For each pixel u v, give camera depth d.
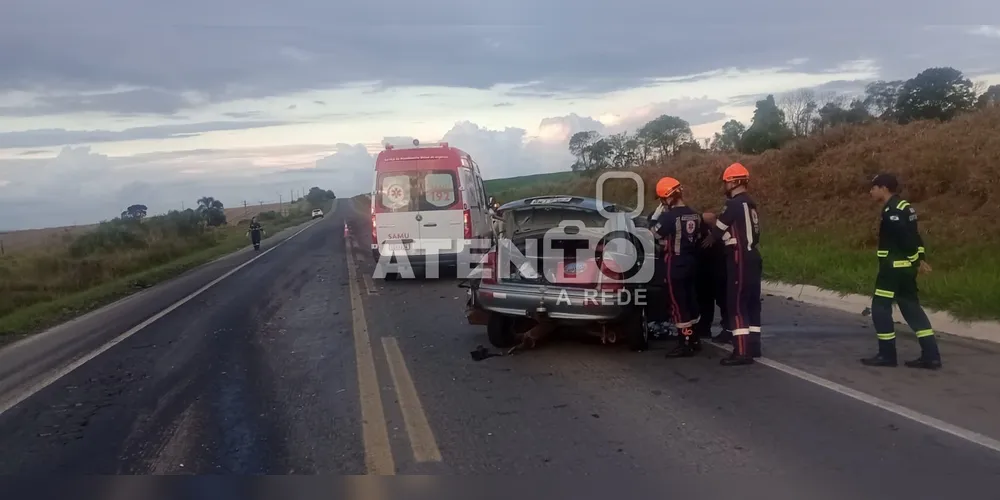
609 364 8.09
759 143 33.84
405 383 7.49
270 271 20.89
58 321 13.72
